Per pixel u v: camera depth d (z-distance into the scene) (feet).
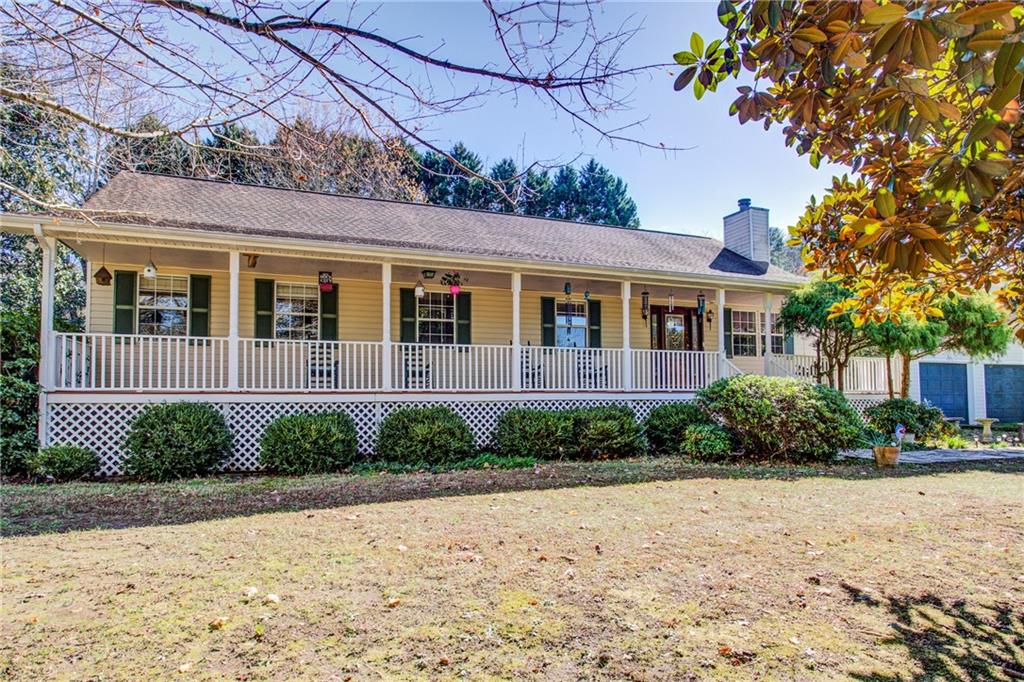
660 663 9.50
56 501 20.98
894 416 42.19
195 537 16.16
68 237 27.25
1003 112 6.83
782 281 42.37
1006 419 58.85
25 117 11.91
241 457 30.12
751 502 21.16
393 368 36.68
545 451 32.78
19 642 9.89
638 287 44.86
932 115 6.70
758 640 10.34
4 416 25.96
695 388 40.88
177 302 34.78
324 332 37.60
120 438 27.91
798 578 13.34
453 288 36.65
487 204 50.55
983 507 20.62
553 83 8.99
